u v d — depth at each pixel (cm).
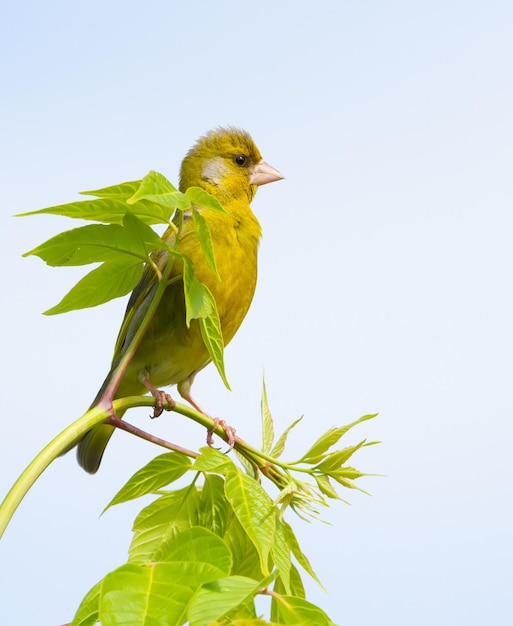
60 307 494
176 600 305
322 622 310
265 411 521
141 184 404
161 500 499
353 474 490
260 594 312
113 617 299
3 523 370
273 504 443
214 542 334
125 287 493
